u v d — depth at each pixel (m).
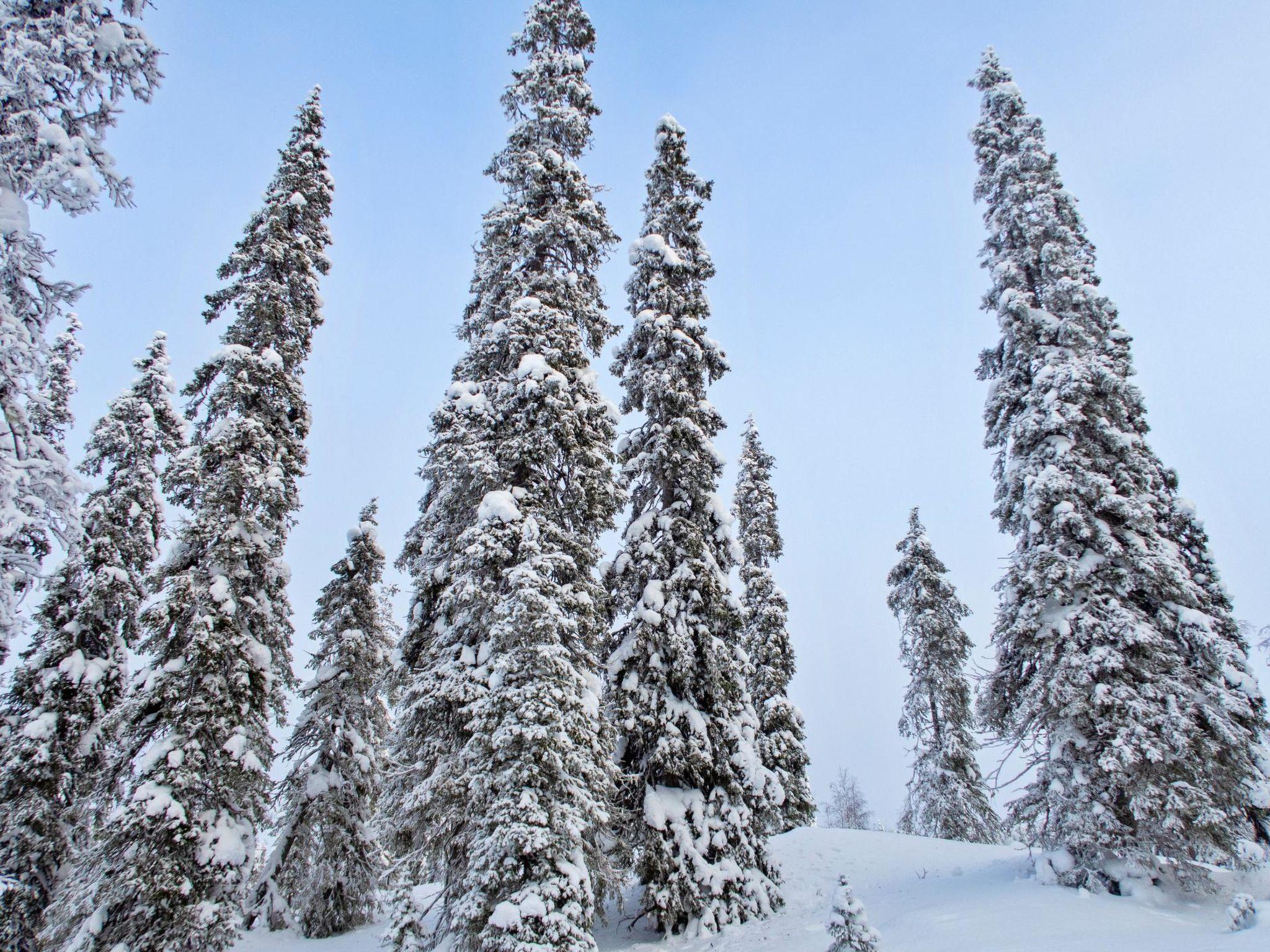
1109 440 16.59
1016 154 19.94
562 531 15.05
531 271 17.45
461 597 13.35
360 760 21.22
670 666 16.44
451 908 12.51
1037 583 15.63
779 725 27.22
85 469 21.31
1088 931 10.44
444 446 15.53
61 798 18.55
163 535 22.17
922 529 32.56
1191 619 15.27
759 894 15.05
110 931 13.52
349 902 20.28
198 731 15.01
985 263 20.20
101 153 9.42
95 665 19.52
